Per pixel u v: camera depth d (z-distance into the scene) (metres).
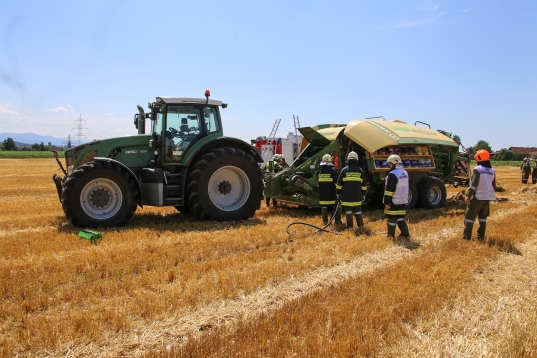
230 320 4.16
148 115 9.89
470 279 5.30
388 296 4.52
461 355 3.46
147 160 9.34
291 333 3.77
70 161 9.55
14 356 3.45
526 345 3.61
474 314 4.26
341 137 11.31
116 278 5.33
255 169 9.59
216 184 9.39
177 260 6.09
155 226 8.62
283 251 6.72
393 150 11.45
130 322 3.98
